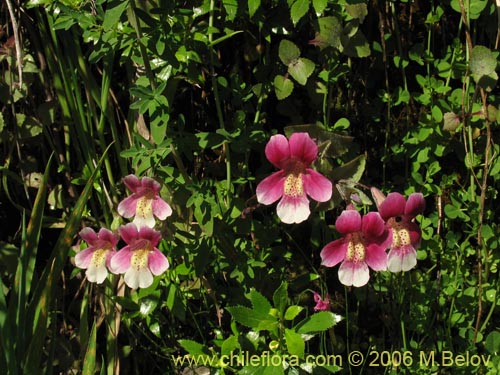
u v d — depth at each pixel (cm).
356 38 47
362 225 43
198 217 46
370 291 53
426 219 51
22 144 52
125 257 44
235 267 49
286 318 46
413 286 52
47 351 53
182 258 49
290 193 42
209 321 51
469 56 48
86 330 51
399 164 52
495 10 49
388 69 51
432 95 50
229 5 46
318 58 49
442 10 49
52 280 45
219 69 50
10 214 53
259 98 49
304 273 52
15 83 50
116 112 51
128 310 51
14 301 46
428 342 52
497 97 50
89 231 45
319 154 44
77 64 49
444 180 51
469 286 52
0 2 50
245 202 48
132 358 53
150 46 42
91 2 44
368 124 52
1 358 45
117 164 52
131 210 44
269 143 42
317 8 44
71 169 52
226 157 48
